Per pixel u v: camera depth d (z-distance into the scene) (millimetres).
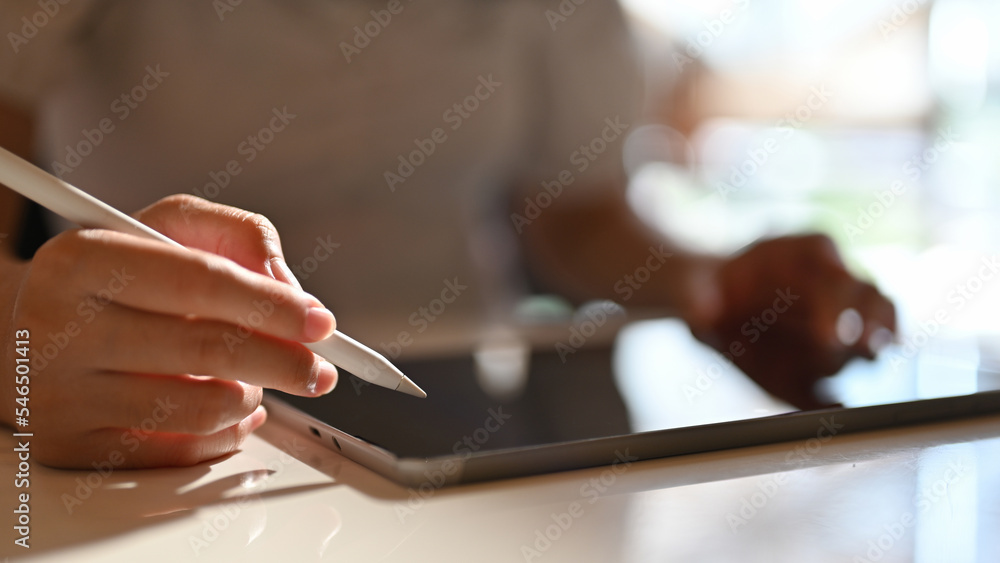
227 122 1054
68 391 349
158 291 335
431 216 1199
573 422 388
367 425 392
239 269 342
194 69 1022
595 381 500
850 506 294
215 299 333
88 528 277
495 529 274
